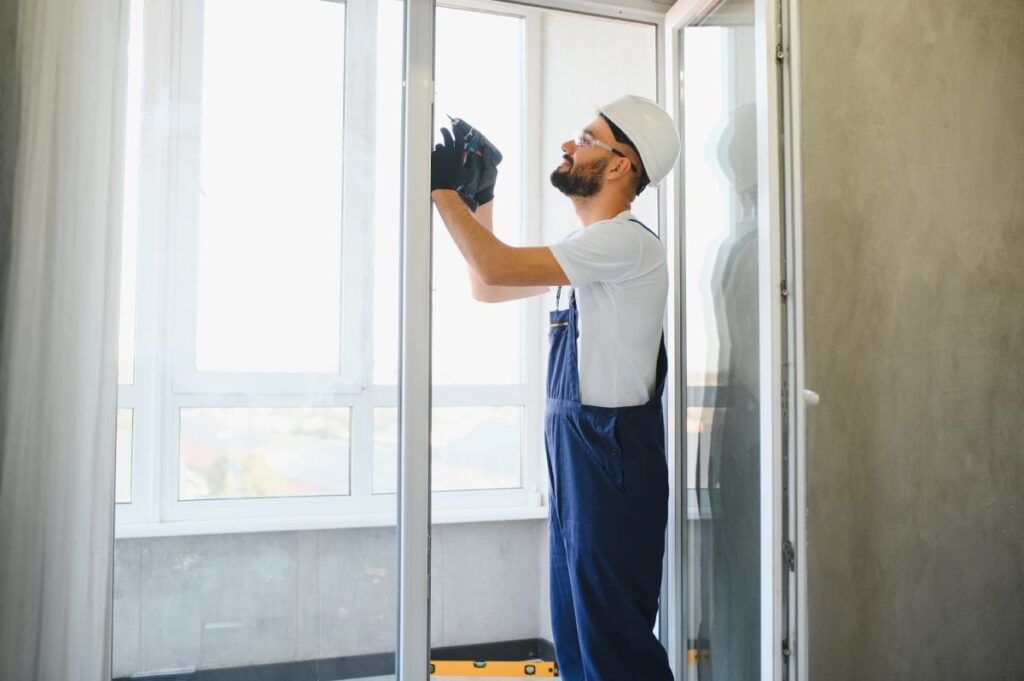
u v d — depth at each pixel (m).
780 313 1.56
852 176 1.97
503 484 3.02
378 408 1.64
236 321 1.56
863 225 1.98
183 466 1.53
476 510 2.87
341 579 1.61
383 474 1.64
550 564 1.90
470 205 1.84
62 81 1.39
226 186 1.56
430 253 1.63
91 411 1.40
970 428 2.10
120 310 1.48
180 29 1.54
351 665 1.61
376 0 1.65
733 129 1.78
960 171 2.11
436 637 2.80
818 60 1.94
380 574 1.63
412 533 1.61
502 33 3.00
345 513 1.62
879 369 1.99
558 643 1.88
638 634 1.69
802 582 1.53
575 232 1.93
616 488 1.70
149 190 1.52
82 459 1.39
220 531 1.55
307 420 1.60
